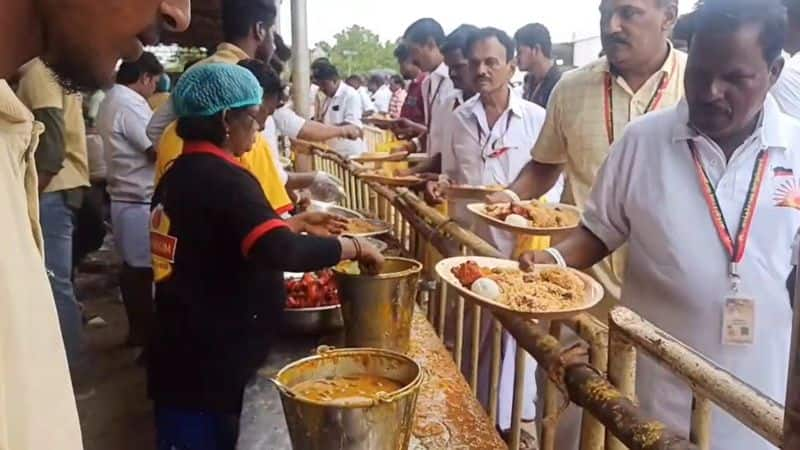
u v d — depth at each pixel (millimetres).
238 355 1488
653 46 2033
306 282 1724
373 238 2361
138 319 3357
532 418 2342
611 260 1966
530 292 1337
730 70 1284
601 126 2148
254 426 1289
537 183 2496
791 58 1979
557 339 1182
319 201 2953
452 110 3326
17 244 622
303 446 978
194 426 1518
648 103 2078
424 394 1349
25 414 610
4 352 594
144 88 3375
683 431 1440
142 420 2727
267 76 1997
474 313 1812
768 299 1388
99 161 4098
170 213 1497
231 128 1498
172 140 1687
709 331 1429
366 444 956
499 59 2910
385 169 3592
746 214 1379
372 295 1439
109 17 583
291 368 1085
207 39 6270
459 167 3078
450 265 1547
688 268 1428
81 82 619
